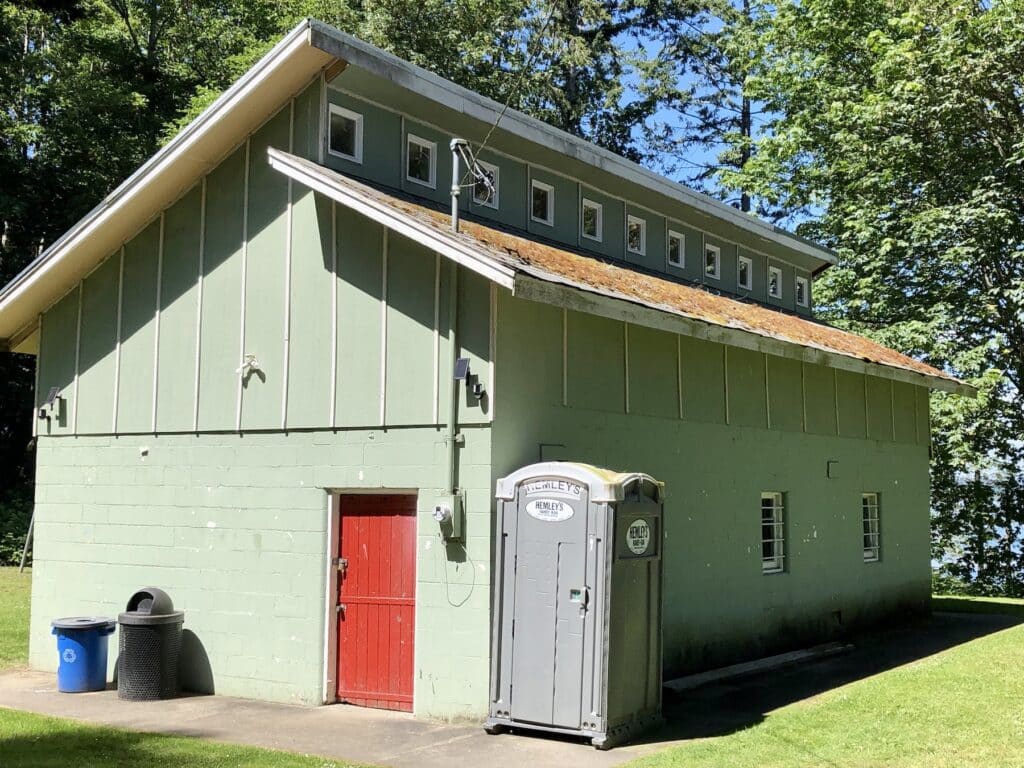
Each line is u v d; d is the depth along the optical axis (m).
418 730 9.23
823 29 25.88
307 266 10.95
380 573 10.44
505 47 31.53
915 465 19.00
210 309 11.70
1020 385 25.06
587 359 10.92
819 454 15.65
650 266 16.67
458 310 9.79
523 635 8.96
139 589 11.95
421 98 11.91
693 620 12.27
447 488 9.70
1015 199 22.83
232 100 10.96
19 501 27.72
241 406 11.34
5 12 28.06
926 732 8.96
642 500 9.20
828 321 24.92
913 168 24.20
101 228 11.98
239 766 7.83
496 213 13.45
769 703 10.64
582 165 14.56
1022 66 21.66
